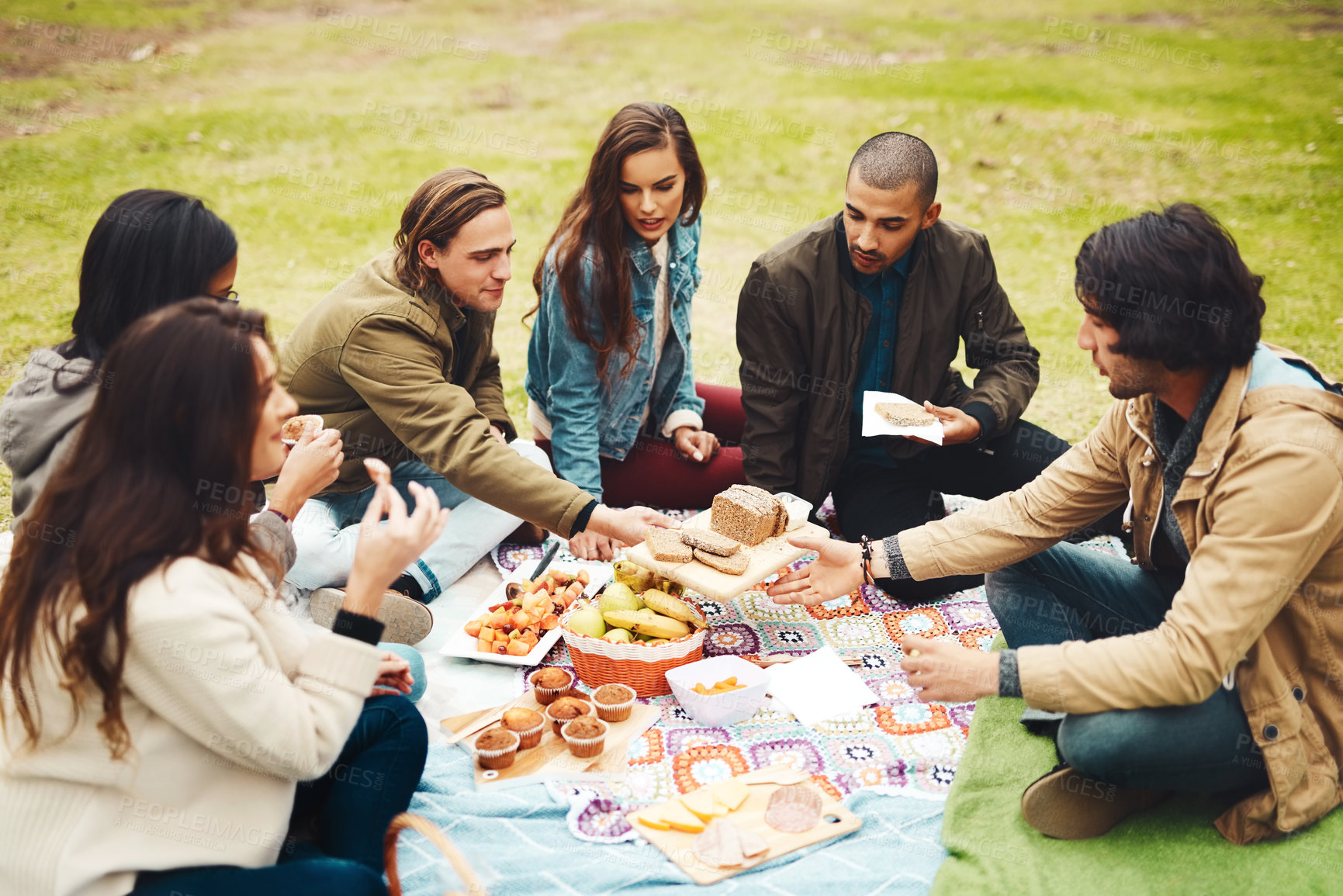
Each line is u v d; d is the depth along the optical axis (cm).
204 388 174
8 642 173
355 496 339
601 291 333
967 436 338
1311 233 664
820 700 292
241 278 592
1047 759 264
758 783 257
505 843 240
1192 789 229
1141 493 249
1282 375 212
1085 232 688
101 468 174
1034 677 223
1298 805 222
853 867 234
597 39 1103
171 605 171
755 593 349
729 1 1248
